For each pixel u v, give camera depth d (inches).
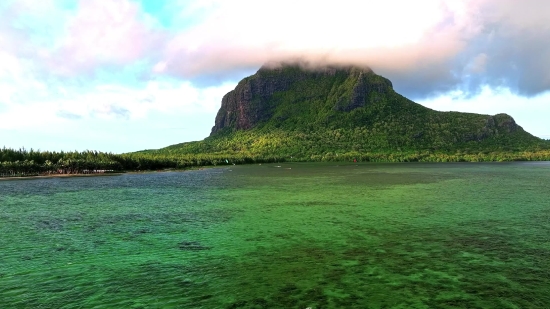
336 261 1286.9
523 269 1192.8
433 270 1185.4
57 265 1272.1
